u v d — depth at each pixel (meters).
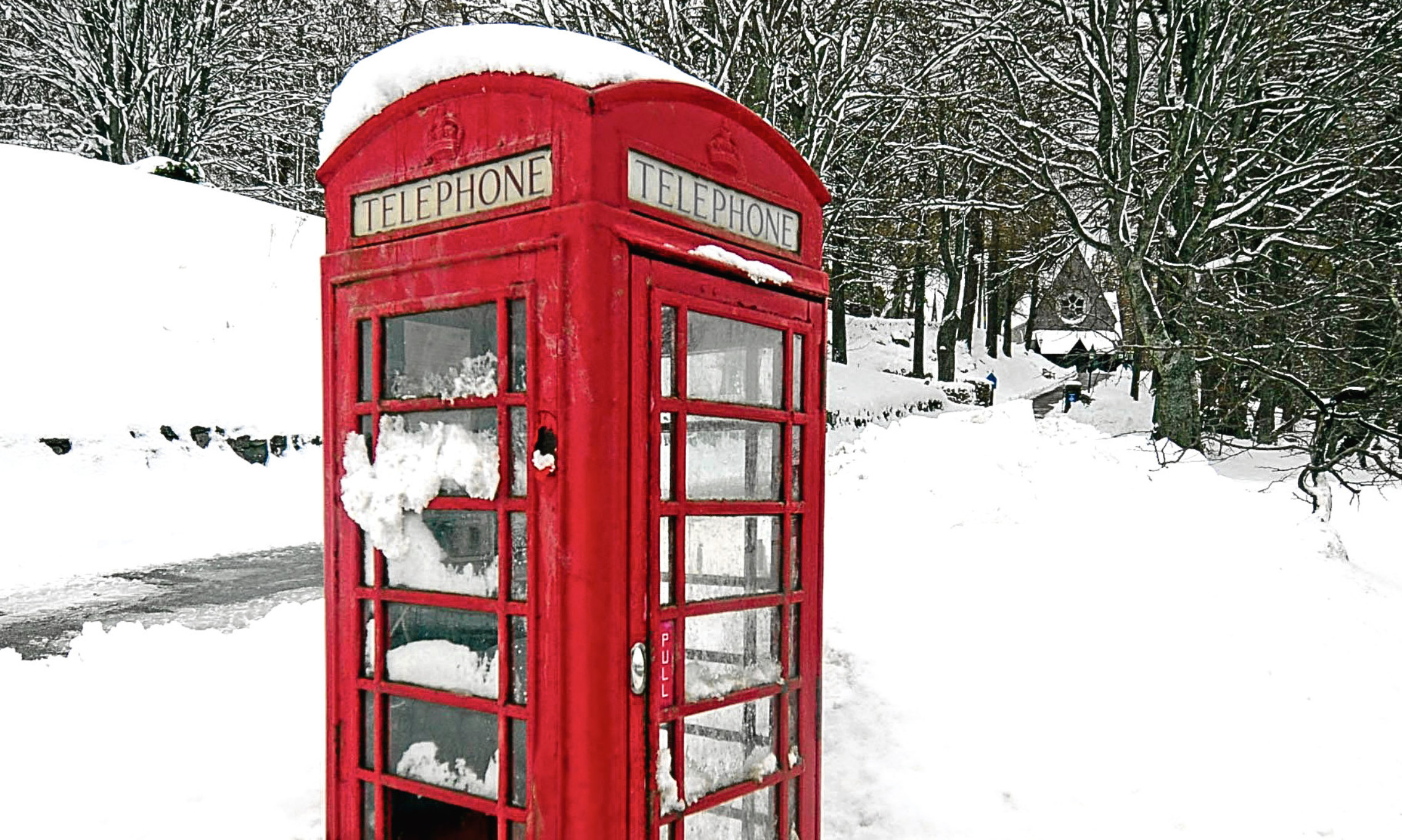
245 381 13.99
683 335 2.65
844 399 28.02
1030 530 6.37
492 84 2.59
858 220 26.11
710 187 2.80
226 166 28.73
